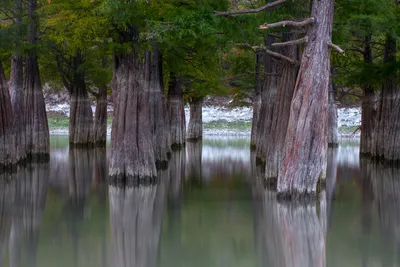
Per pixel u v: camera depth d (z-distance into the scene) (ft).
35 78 102.47
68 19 78.48
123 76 74.95
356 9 75.92
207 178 85.40
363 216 57.21
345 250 44.83
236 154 127.85
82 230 51.80
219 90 144.87
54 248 45.60
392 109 99.50
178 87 145.18
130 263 41.52
